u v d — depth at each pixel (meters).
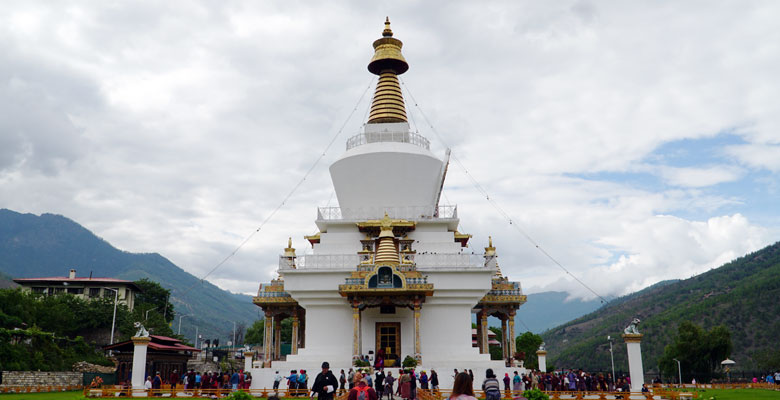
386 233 40.12
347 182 45.34
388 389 30.25
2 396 35.38
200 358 66.62
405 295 38.00
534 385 36.03
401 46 50.97
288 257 43.12
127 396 32.84
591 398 34.06
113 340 63.91
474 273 39.75
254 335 96.56
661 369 84.50
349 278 37.69
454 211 44.03
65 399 32.12
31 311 59.66
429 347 39.31
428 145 48.22
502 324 47.03
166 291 91.88
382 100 48.94
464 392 9.19
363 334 39.59
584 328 165.75
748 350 98.50
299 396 31.47
